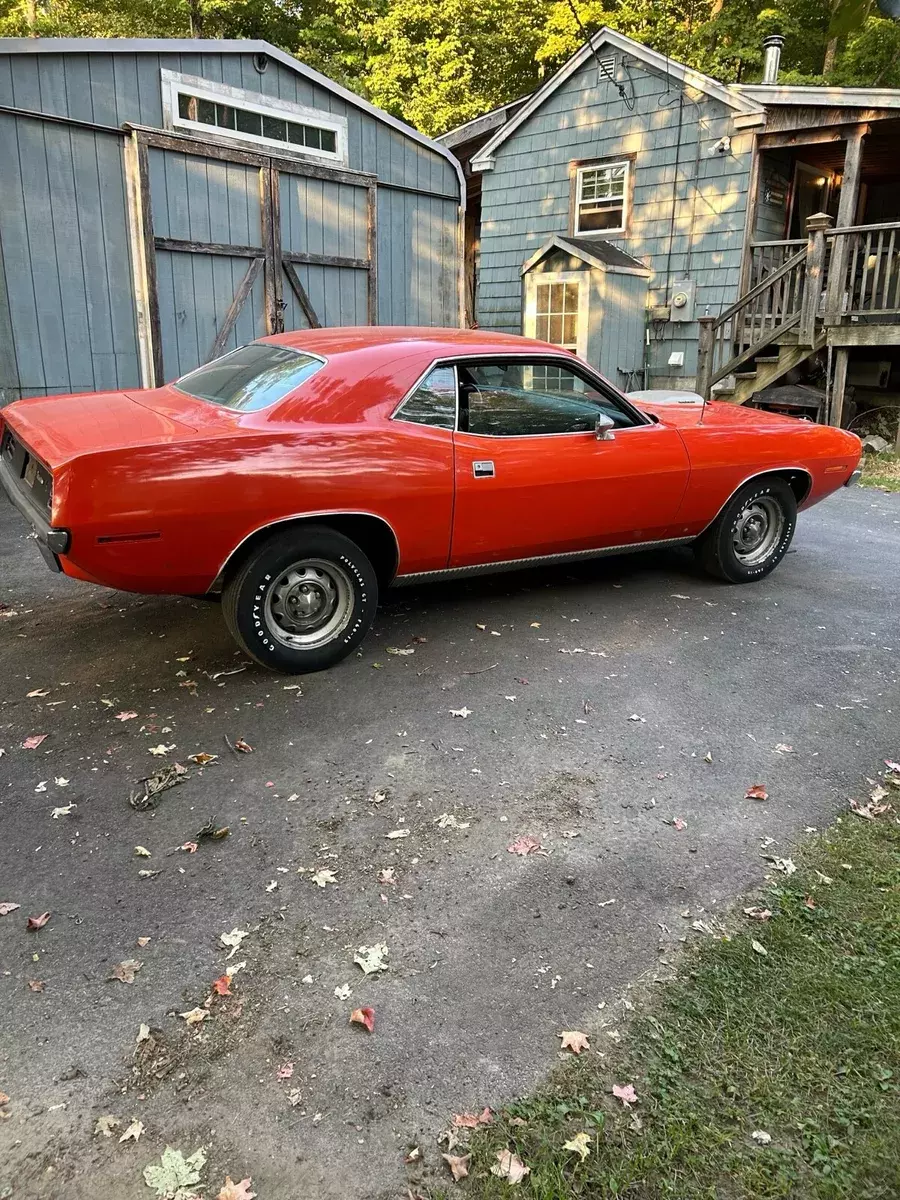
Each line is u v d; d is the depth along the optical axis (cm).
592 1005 210
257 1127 178
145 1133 176
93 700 363
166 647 420
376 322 1066
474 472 405
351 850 269
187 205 859
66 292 802
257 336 948
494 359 420
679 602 504
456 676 393
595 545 473
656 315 1321
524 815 289
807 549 646
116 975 217
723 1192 167
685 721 356
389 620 461
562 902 247
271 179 922
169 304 864
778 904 247
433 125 2256
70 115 773
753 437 506
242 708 358
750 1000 212
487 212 1540
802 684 395
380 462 377
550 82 1386
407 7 2278
